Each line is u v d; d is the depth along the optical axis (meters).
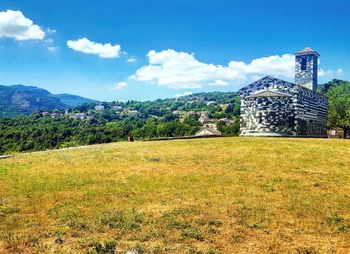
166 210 17.16
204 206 17.80
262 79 65.56
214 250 12.68
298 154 33.28
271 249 12.88
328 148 37.16
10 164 30.28
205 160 30.56
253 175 24.86
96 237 13.87
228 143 41.72
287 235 14.21
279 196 19.70
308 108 68.56
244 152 34.53
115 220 15.72
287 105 62.59
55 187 21.59
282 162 29.47
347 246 13.25
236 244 13.33
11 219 16.03
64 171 26.55
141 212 16.86
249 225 15.22
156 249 12.70
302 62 77.62
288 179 23.75
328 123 87.69
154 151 36.44
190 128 158.25
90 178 24.03
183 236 14.00
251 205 17.95
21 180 23.52
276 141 43.84
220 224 15.34
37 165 29.41
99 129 170.00
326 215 16.58
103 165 28.81
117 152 36.44
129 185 22.05
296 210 17.22
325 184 22.56
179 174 25.17
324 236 14.20
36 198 19.30
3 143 147.00
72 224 15.27
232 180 23.34
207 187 21.55
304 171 26.14
